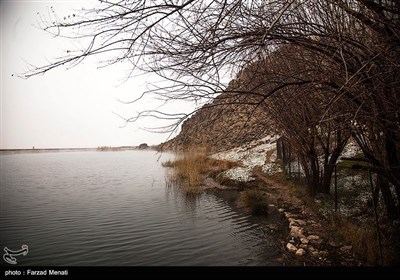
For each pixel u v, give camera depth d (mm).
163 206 12898
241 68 3746
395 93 3883
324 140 11234
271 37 3424
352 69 3531
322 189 11406
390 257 5668
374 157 5285
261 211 10867
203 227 9500
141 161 51406
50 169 36250
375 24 3291
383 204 8414
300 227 8453
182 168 22719
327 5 3545
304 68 4465
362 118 4004
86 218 11133
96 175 27656
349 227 7406
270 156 23812
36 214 11883
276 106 6973
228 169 21438
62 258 7234
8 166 42188
